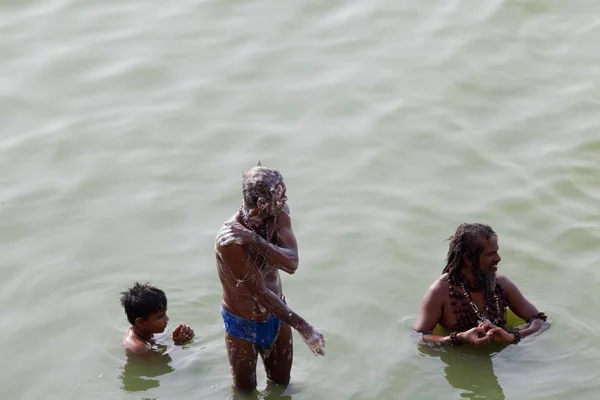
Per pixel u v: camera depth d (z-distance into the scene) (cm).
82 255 1234
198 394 1000
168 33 1723
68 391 1009
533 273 1182
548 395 986
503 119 1502
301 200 1327
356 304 1134
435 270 1191
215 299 1155
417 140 1453
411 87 1574
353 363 1043
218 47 1681
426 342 1059
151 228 1286
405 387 1004
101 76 1614
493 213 1295
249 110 1527
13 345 1082
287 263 909
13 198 1345
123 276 1194
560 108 1523
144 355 1057
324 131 1475
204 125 1494
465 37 1697
